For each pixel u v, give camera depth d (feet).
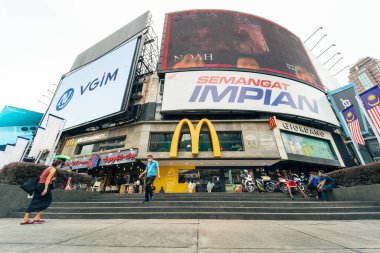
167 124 59.00
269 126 57.06
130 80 67.21
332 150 62.85
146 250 7.55
